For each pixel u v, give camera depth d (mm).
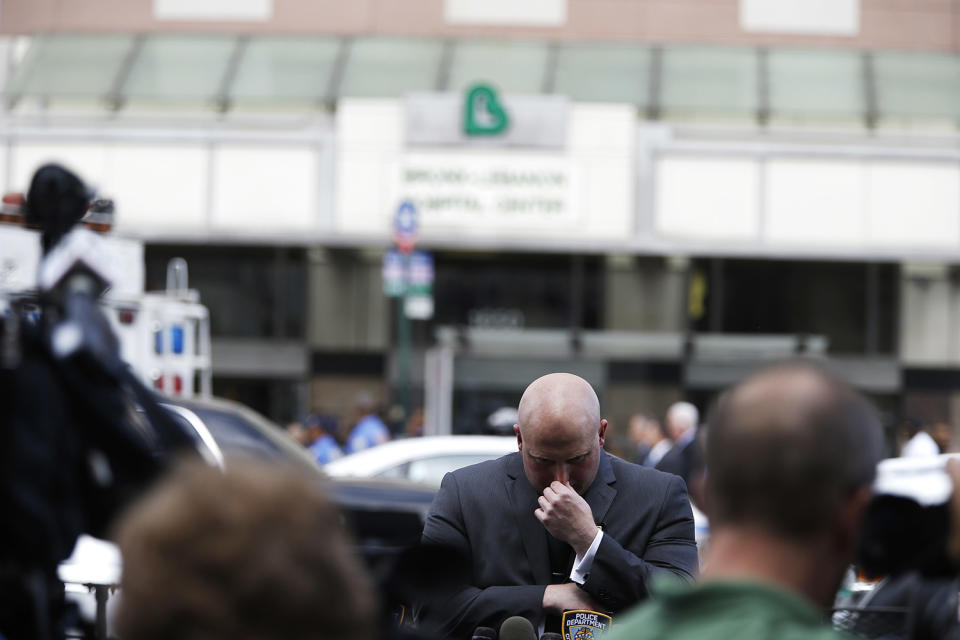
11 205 13242
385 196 52344
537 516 9539
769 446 4352
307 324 58156
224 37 58344
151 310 18734
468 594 9648
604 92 54625
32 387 6246
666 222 52469
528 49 57594
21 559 6207
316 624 3527
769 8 59281
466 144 52250
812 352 56688
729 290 57625
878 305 57406
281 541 3539
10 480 6141
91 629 7270
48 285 6941
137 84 55312
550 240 52250
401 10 59281
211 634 3443
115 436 6438
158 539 3523
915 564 6828
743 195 52375
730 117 54281
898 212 52344
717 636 4070
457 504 10148
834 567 4465
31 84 55281
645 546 9844
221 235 52250
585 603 9391
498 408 56938
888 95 55188
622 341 57281
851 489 4391
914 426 35781
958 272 57219
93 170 52312
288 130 53531
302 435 36938
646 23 59062
